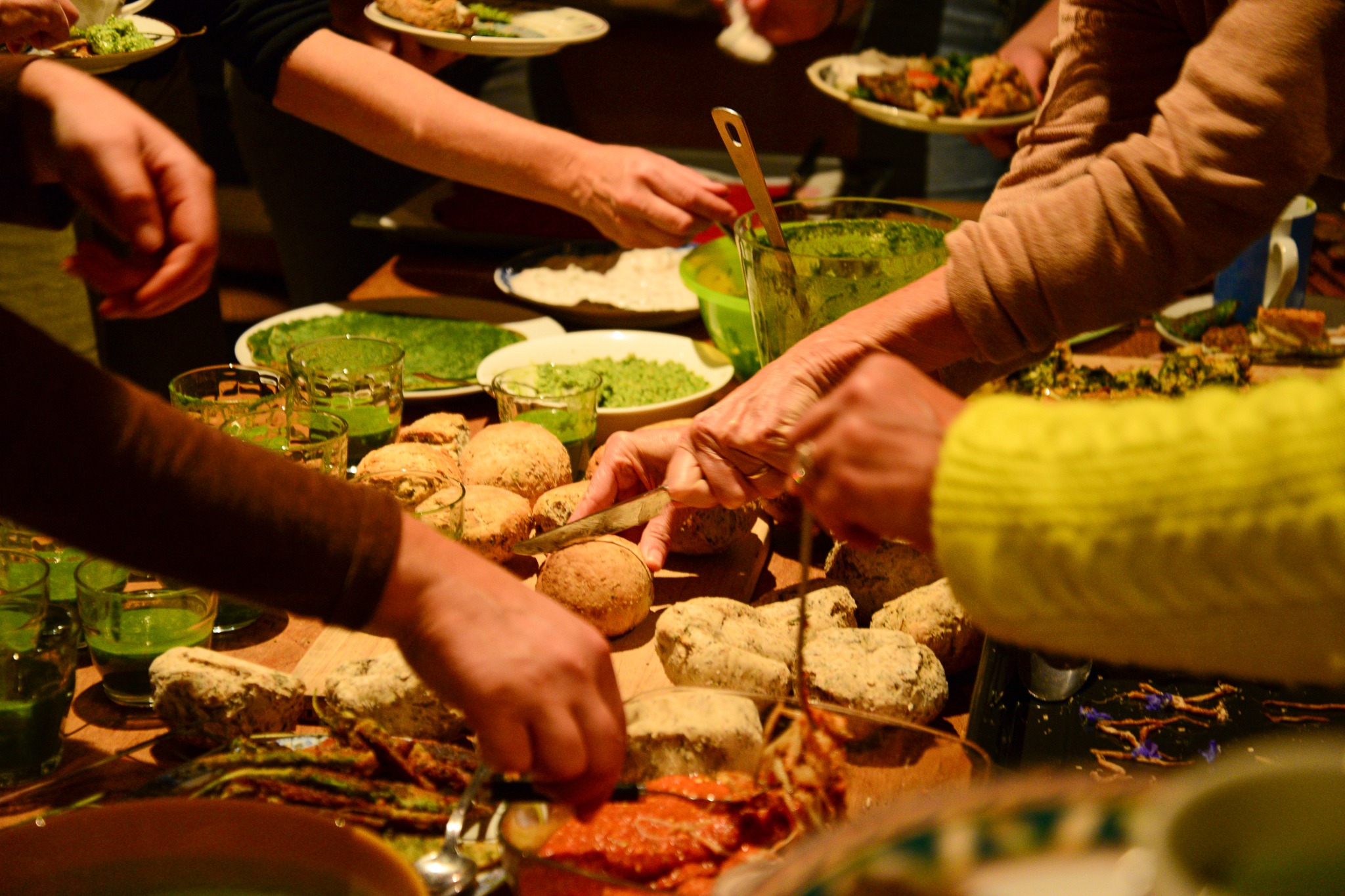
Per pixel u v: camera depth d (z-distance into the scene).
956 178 2.76
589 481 1.81
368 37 2.26
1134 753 1.60
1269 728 1.62
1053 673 1.65
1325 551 1.00
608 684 1.46
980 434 1.15
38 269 2.33
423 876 1.45
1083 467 1.08
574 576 1.70
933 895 0.99
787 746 1.52
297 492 1.34
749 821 1.48
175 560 1.31
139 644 1.65
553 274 2.23
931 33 2.83
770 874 1.37
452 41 2.19
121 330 2.44
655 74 3.86
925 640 1.69
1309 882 0.82
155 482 1.27
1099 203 1.62
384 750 1.54
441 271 2.31
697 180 2.10
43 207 1.60
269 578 1.34
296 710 1.63
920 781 1.51
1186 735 1.62
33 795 1.56
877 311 1.70
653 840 1.46
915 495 1.20
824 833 1.36
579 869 1.31
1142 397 1.95
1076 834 1.02
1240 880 0.82
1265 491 1.01
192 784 1.52
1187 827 0.82
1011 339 1.66
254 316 3.60
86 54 2.00
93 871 1.29
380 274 2.30
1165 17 1.69
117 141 1.55
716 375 2.03
